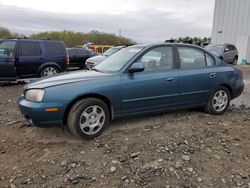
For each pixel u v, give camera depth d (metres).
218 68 5.65
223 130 4.83
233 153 3.96
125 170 3.45
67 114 4.23
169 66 5.06
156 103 4.89
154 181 3.23
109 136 4.45
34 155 3.83
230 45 20.88
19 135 4.54
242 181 3.28
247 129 4.94
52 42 10.58
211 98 5.57
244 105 6.89
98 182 3.21
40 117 4.03
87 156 3.78
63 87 4.12
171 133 4.61
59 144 4.17
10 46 9.64
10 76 9.66
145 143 4.19
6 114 5.77
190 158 3.76
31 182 3.20
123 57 4.96
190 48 5.40
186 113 5.75
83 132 4.23
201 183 3.22
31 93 4.17
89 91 4.21
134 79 4.62
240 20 27.55
